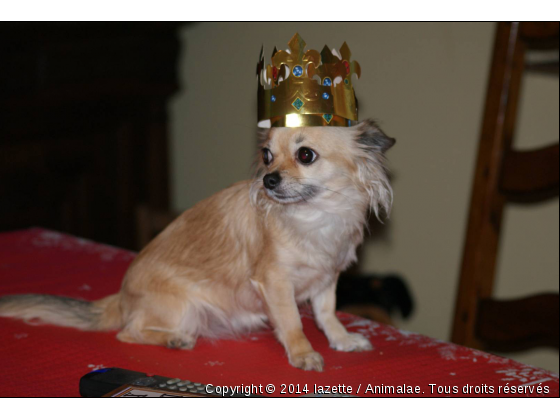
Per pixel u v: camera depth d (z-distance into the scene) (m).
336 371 0.85
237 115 2.11
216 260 1.01
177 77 2.26
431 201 1.70
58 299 1.01
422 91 1.68
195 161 2.28
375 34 1.75
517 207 1.58
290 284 0.95
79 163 2.14
